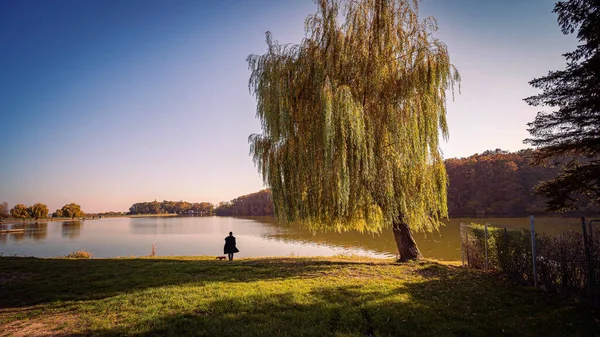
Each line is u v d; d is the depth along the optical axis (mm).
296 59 13719
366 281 9477
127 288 8984
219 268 11977
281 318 6293
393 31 13180
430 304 7090
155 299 7676
